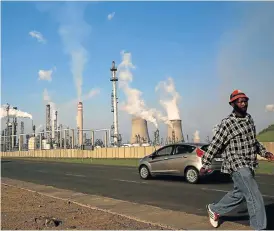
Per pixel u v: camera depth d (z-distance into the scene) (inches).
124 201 428.8
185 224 293.9
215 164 597.0
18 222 310.2
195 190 520.7
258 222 235.3
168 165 651.5
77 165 1262.3
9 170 1047.0
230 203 268.8
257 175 730.8
